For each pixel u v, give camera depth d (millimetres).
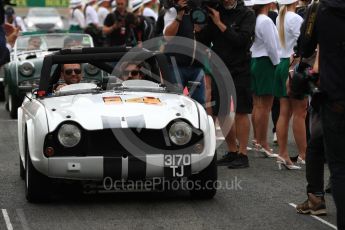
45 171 17703
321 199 17328
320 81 14711
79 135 17594
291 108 23797
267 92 24391
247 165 23250
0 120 34688
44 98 19672
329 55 14586
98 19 54750
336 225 16266
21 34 39031
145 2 43656
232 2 23062
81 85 20328
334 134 14641
